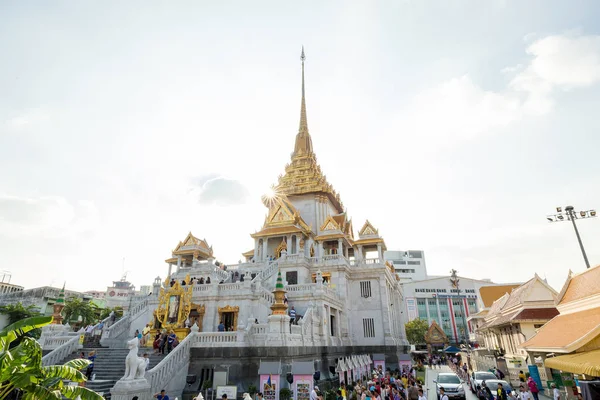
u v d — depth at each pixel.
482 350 50.53
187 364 27.75
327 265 49.47
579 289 26.55
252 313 35.31
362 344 48.00
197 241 60.44
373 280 51.19
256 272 52.00
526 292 38.62
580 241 34.88
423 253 155.00
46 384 12.66
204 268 48.03
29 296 73.31
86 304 73.69
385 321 48.50
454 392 26.80
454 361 65.25
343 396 24.25
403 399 24.81
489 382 27.41
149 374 23.55
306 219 69.69
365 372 37.97
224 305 35.78
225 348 27.67
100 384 24.41
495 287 75.69
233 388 22.08
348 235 63.75
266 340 28.06
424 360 77.12
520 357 37.16
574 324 23.80
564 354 21.44
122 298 100.00
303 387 22.67
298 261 47.75
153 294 40.09
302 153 80.38
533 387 24.89
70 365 13.95
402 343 58.94
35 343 12.85
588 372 16.28
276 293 30.61
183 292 34.38
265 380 23.28
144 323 38.34
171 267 62.94
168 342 29.11
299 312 38.91
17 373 12.13
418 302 122.75
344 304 47.28
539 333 28.48
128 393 21.12
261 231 61.78
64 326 34.62
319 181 72.69
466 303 121.69
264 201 73.81
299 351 29.95
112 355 30.09
